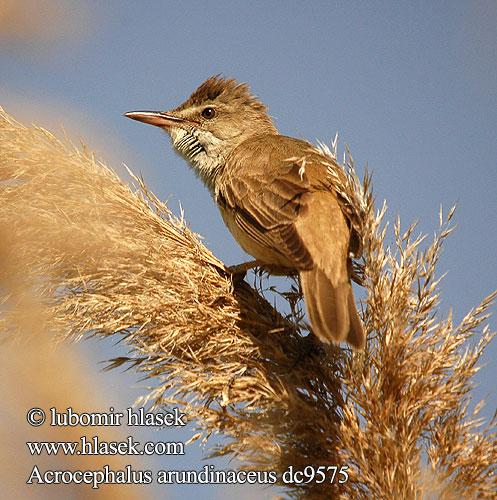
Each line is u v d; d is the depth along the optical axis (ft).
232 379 20.43
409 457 18.81
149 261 22.77
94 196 23.71
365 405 19.57
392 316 20.02
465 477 18.61
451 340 19.94
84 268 22.27
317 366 21.42
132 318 21.47
